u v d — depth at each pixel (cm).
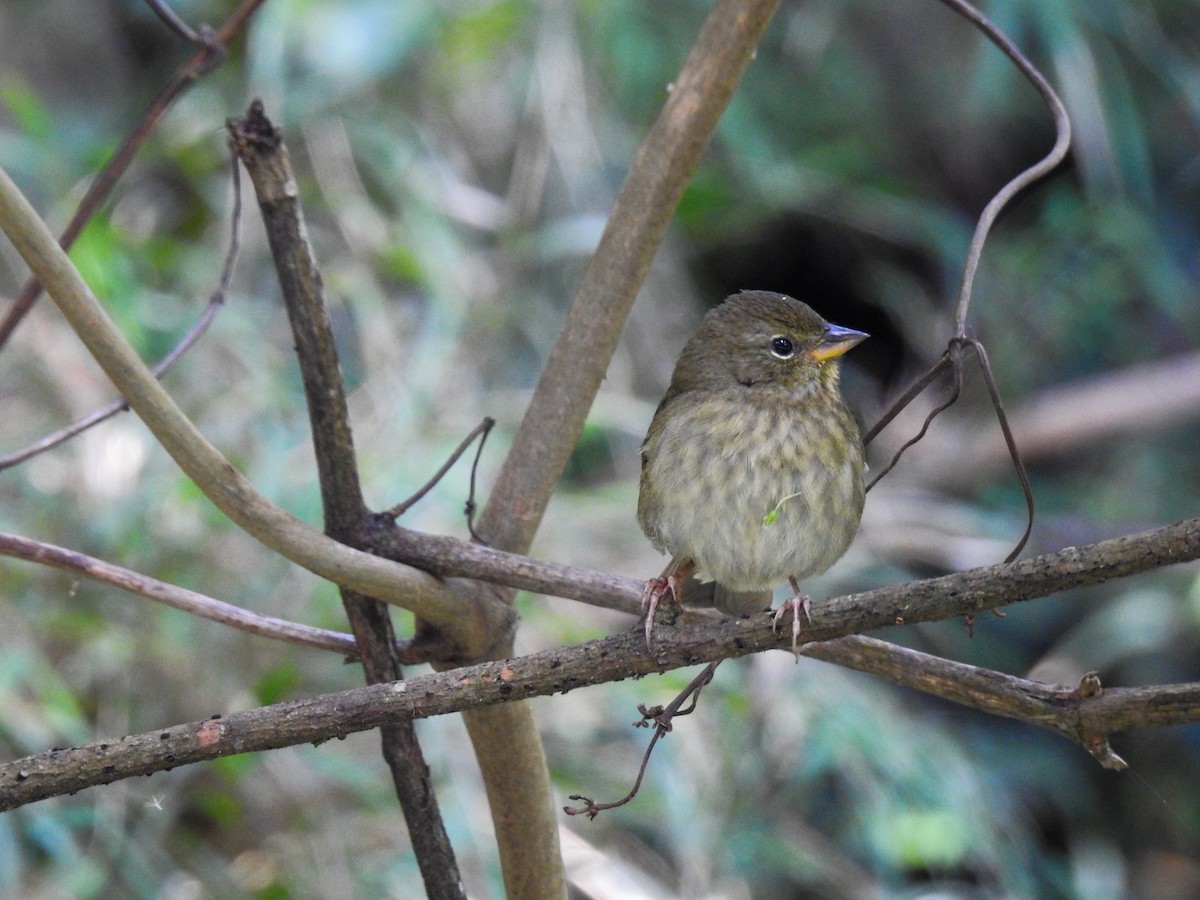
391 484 1009
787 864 994
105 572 519
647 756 474
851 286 1331
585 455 1162
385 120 1161
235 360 1058
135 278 1064
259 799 950
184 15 1184
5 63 1162
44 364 1034
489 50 1181
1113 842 1188
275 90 1117
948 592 419
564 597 527
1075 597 1270
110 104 1187
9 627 945
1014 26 1216
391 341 1090
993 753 1199
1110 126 1288
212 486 474
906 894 1019
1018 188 535
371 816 958
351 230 1114
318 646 532
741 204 1224
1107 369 1353
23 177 1111
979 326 1302
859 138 1275
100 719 945
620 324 565
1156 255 1275
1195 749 1210
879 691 1105
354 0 1158
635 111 1217
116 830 897
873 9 1310
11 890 853
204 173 1127
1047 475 1315
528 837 550
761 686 1045
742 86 1266
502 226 1162
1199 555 391
